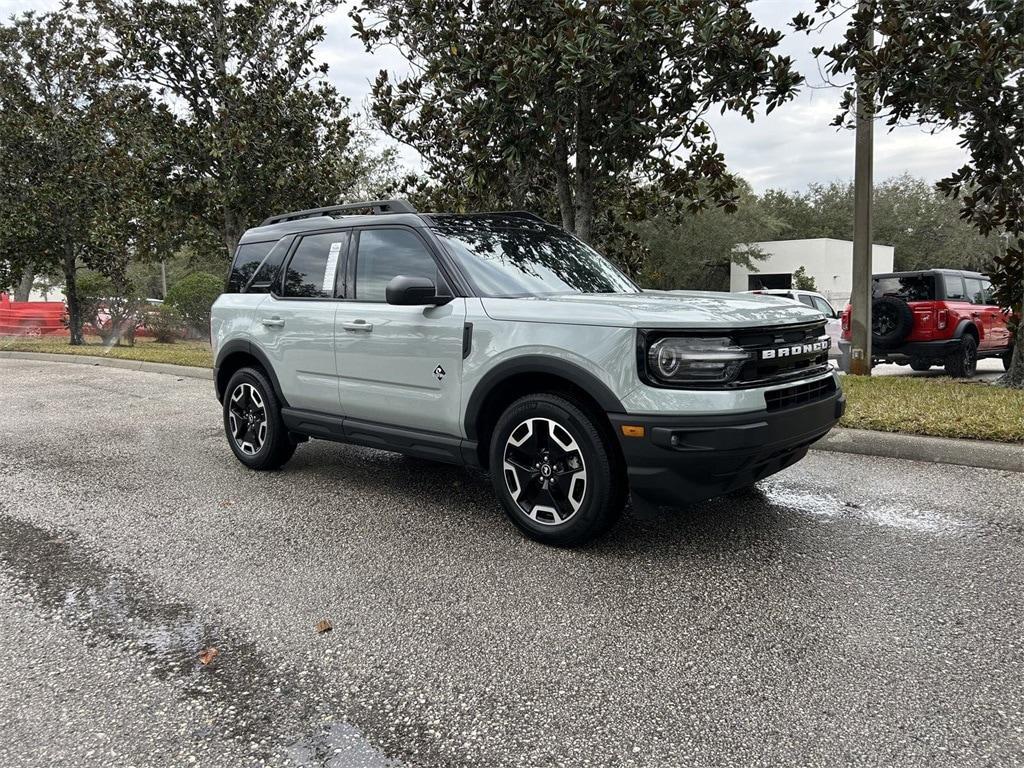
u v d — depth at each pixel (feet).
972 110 25.27
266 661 9.16
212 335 19.34
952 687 8.27
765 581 11.27
